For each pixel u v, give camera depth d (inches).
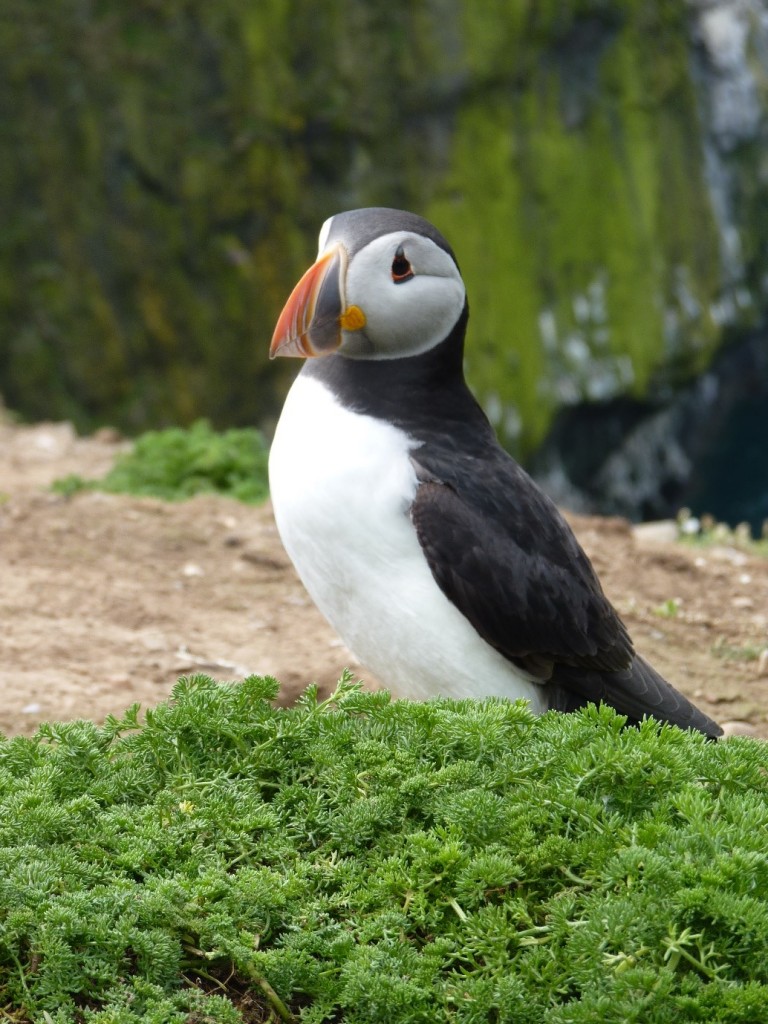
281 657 378.3
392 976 196.1
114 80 973.2
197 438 558.3
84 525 472.7
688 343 1138.7
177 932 204.1
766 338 1282.0
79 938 195.3
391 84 1019.3
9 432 658.8
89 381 973.8
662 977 187.9
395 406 274.8
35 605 398.6
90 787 230.5
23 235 964.0
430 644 270.8
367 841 221.8
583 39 1093.1
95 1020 186.1
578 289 1083.3
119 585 424.5
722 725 353.4
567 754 224.2
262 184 1000.9
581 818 212.8
